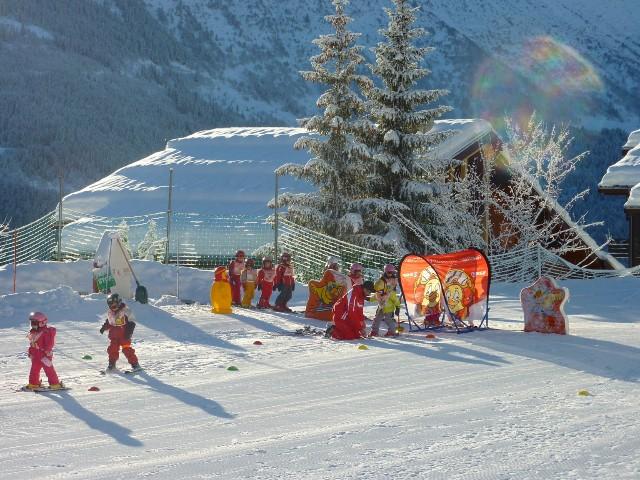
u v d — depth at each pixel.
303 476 8.37
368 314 22.19
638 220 33.81
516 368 14.23
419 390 12.55
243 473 8.54
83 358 16.03
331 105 35.47
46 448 9.80
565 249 35.94
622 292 26.31
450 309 19.48
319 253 31.77
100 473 8.70
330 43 36.12
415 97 35.81
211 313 22.03
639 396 11.88
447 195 35.59
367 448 9.34
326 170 35.06
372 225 35.03
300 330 19.12
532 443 9.38
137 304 22.19
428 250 35.12
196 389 12.99
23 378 14.27
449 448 9.24
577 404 11.37
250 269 23.67
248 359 15.61
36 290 26.16
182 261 33.50
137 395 12.66
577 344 16.72
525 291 18.67
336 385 13.06
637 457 8.76
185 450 9.55
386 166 35.25
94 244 34.84
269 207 35.84
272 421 10.84
